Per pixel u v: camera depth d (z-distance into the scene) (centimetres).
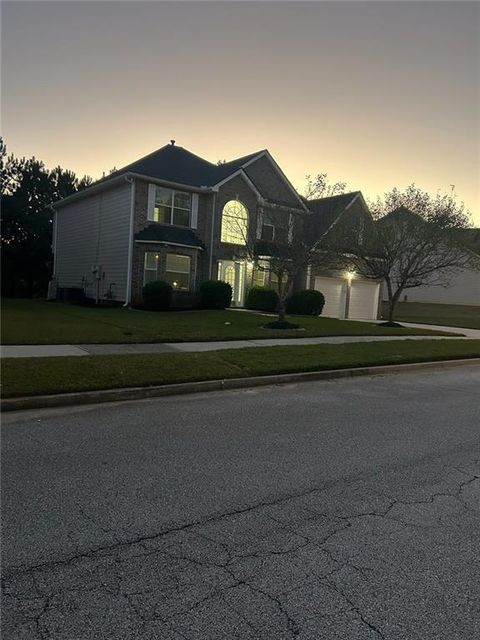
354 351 1178
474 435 572
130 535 308
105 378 738
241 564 276
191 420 599
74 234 2681
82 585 251
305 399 745
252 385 836
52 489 376
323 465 452
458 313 3394
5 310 1880
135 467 430
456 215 2102
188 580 258
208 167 2597
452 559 288
